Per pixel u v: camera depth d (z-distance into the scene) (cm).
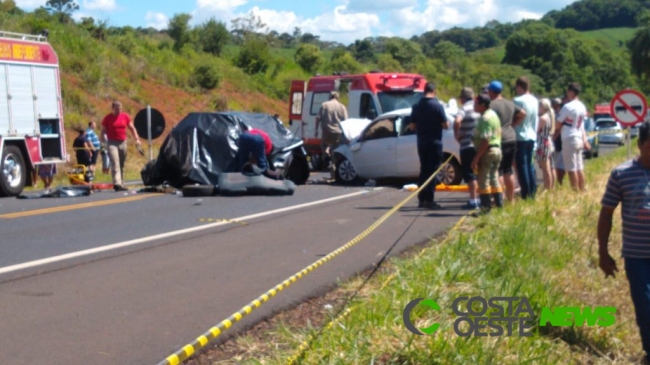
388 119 1780
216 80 4291
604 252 635
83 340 601
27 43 1819
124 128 1775
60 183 2175
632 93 1703
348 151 1816
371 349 557
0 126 1714
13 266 859
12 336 610
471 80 5091
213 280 795
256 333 625
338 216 1241
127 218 1249
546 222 1027
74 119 3042
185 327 635
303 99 2645
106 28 4209
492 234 932
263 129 1741
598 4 9638
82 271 838
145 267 859
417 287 689
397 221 1173
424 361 545
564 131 1369
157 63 4197
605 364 626
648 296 601
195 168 1653
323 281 781
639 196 602
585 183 1452
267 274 821
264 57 5156
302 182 1838
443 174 1655
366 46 7531
